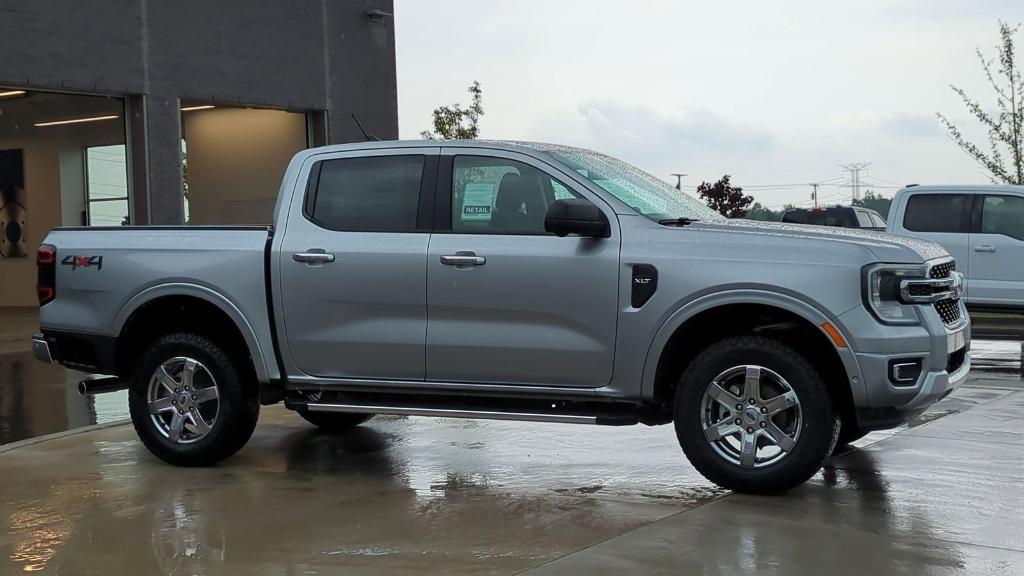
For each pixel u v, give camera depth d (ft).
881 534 17.74
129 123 68.85
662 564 16.19
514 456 24.85
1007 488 20.86
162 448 24.26
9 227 84.02
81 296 25.13
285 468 23.98
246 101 73.72
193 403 24.18
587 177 21.86
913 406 19.83
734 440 23.80
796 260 19.95
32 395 37.32
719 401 20.51
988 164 84.53
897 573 15.70
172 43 69.21
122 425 30.50
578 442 26.50
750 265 20.12
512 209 22.04
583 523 18.88
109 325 24.72
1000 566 15.99
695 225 21.36
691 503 20.27
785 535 17.69
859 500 20.01
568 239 21.36
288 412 32.04
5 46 60.70
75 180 76.23
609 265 20.90
